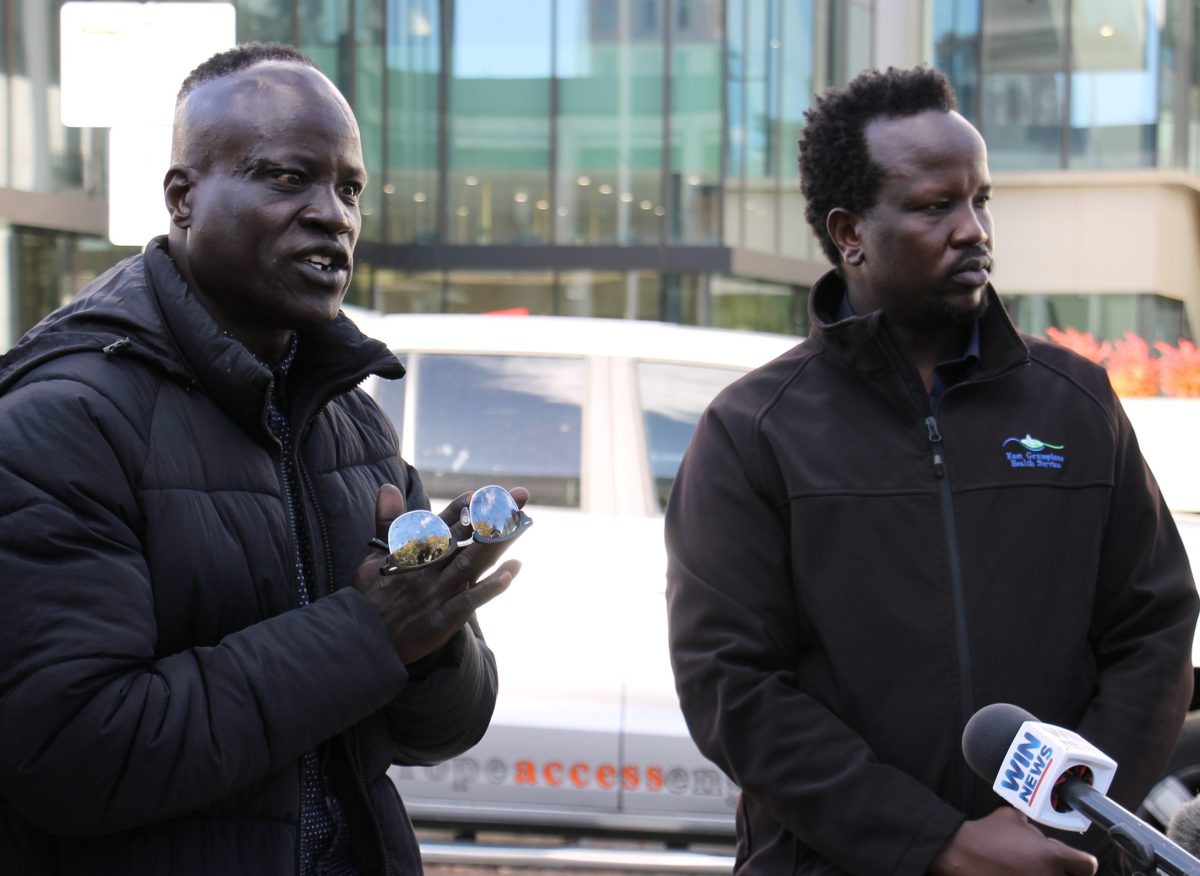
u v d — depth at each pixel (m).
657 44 19.33
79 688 1.71
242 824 1.89
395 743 2.20
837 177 2.57
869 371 2.44
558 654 4.43
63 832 1.76
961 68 22.88
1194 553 4.50
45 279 14.75
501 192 19.50
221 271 1.98
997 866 2.18
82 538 1.77
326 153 1.98
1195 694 4.62
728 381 4.84
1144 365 7.33
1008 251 23.30
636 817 4.34
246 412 1.95
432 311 19.80
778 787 2.31
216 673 1.80
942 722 2.33
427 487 4.70
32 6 14.51
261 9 17.45
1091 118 22.56
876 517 2.39
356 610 1.89
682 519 2.54
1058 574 2.39
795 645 2.47
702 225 19.42
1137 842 1.67
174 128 2.04
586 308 19.64
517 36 19.34
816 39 21.28
